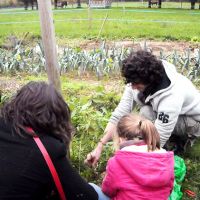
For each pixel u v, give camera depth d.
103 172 3.54
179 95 3.30
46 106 1.93
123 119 2.71
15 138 1.89
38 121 1.90
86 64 7.01
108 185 2.65
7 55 7.81
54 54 3.23
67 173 1.94
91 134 3.56
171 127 3.32
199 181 3.57
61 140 1.98
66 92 5.74
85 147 3.59
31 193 1.87
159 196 2.54
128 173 2.53
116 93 5.31
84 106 3.66
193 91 3.61
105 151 3.48
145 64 3.11
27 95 1.94
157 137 2.62
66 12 23.61
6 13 23.33
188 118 3.67
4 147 1.89
